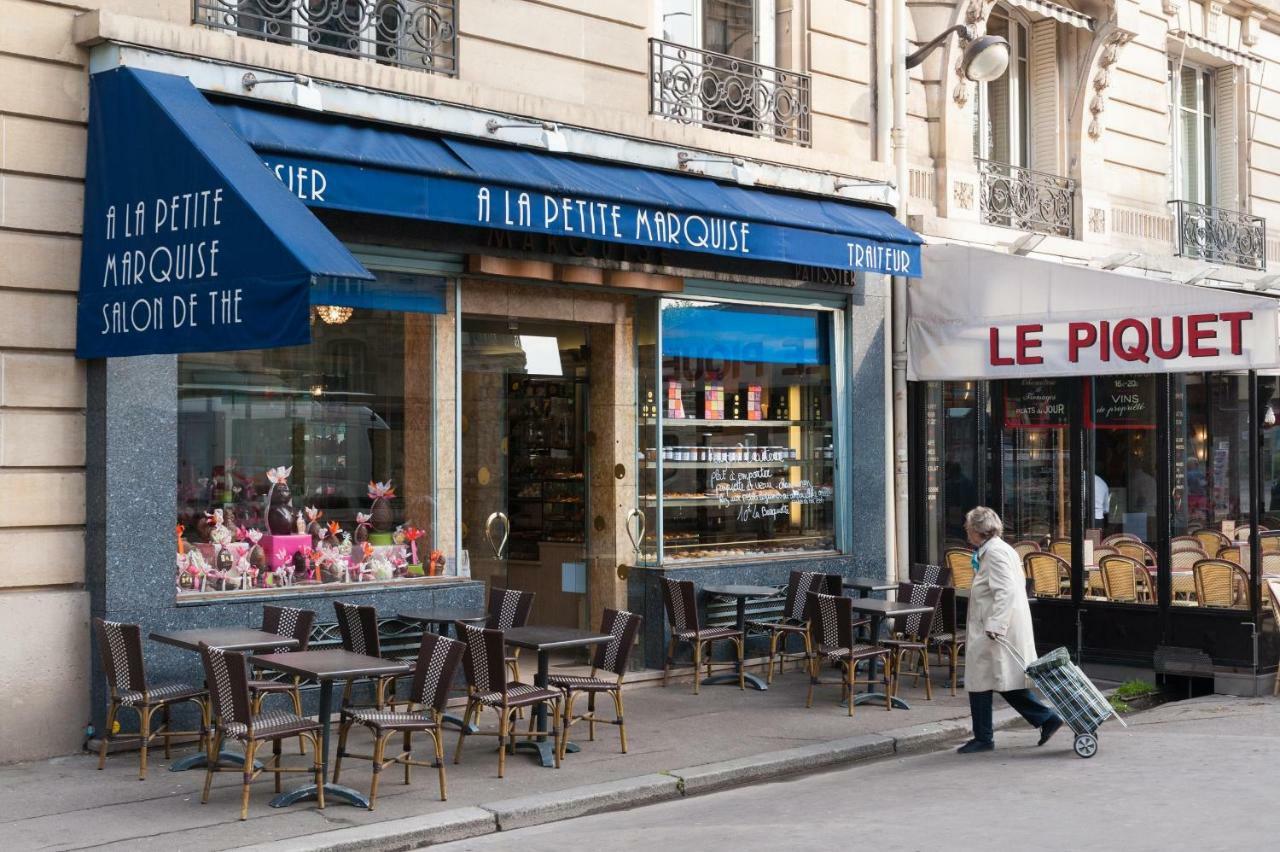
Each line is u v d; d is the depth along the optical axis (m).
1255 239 18.69
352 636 9.05
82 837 6.88
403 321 10.38
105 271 8.47
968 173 14.59
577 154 10.83
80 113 8.66
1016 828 6.83
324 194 8.91
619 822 7.59
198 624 8.95
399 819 7.30
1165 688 12.16
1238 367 11.21
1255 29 18.75
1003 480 13.44
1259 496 12.59
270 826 7.13
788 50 13.09
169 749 8.54
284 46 9.41
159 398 8.83
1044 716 9.24
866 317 13.55
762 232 11.50
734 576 12.30
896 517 13.80
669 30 12.14
